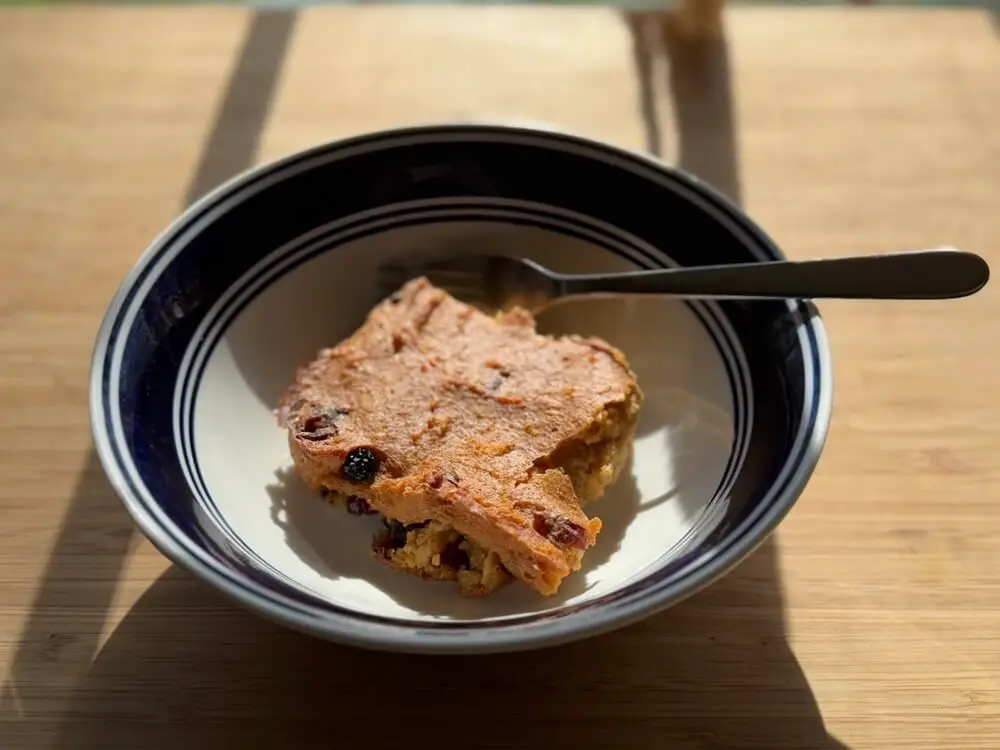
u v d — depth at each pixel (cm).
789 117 39
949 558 25
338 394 26
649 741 22
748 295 26
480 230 31
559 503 24
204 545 21
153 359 25
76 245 34
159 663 23
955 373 30
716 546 21
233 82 41
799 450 22
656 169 29
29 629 24
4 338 31
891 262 25
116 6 46
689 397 28
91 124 39
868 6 47
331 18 45
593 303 30
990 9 47
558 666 23
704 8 42
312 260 30
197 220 27
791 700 23
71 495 27
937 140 38
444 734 22
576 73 42
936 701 23
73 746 22
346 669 23
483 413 25
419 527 25
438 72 42
